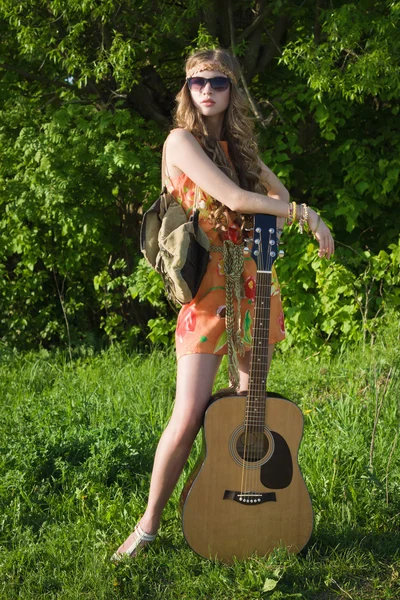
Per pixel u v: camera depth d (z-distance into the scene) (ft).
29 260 26.55
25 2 23.11
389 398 15.46
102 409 16.20
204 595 9.51
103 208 26.61
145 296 23.99
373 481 11.53
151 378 19.86
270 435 10.00
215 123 10.24
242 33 24.48
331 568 9.93
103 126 23.41
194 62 9.96
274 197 10.68
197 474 9.88
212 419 9.80
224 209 9.84
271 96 25.18
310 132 25.23
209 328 9.87
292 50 22.08
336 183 24.77
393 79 21.06
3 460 13.32
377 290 23.18
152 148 26.02
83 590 9.77
